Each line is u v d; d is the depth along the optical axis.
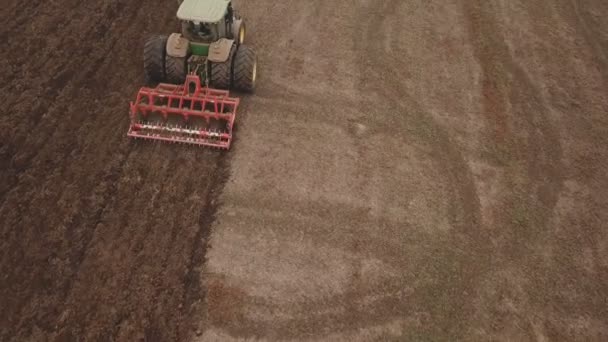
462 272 8.59
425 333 7.82
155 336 7.57
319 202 9.41
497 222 9.35
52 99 10.86
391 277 8.45
